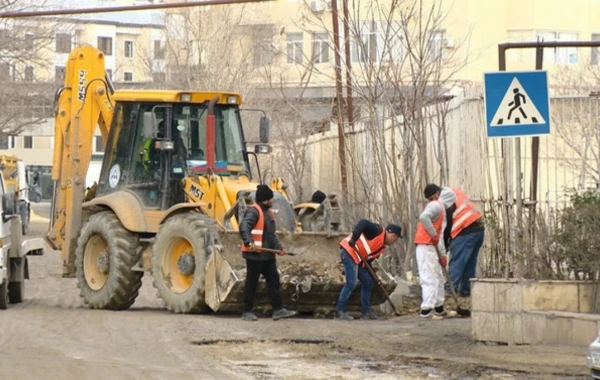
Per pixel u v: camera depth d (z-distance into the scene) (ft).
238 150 157.28
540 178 142.20
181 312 145.69
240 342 118.52
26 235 359.46
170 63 378.32
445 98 164.55
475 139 151.12
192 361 104.58
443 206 139.13
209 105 151.53
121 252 153.28
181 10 360.48
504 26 379.55
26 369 96.84
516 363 102.83
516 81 115.65
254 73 321.32
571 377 95.71
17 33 348.18
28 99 398.42
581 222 116.57
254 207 136.15
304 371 100.17
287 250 145.28
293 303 144.15
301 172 231.30
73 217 167.32
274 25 339.77
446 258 141.79
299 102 249.55
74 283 205.16
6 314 145.89
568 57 387.14
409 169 162.61
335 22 188.44
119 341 117.91
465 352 109.81
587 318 110.11
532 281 114.11
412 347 113.80
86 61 171.83
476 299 115.14
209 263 141.18
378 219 166.40
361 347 114.11
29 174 531.09
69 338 119.85
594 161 140.36
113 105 171.53
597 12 392.47
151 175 155.43
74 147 169.48
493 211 144.66
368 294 140.77
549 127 115.96
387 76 167.63
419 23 182.39
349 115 188.96
